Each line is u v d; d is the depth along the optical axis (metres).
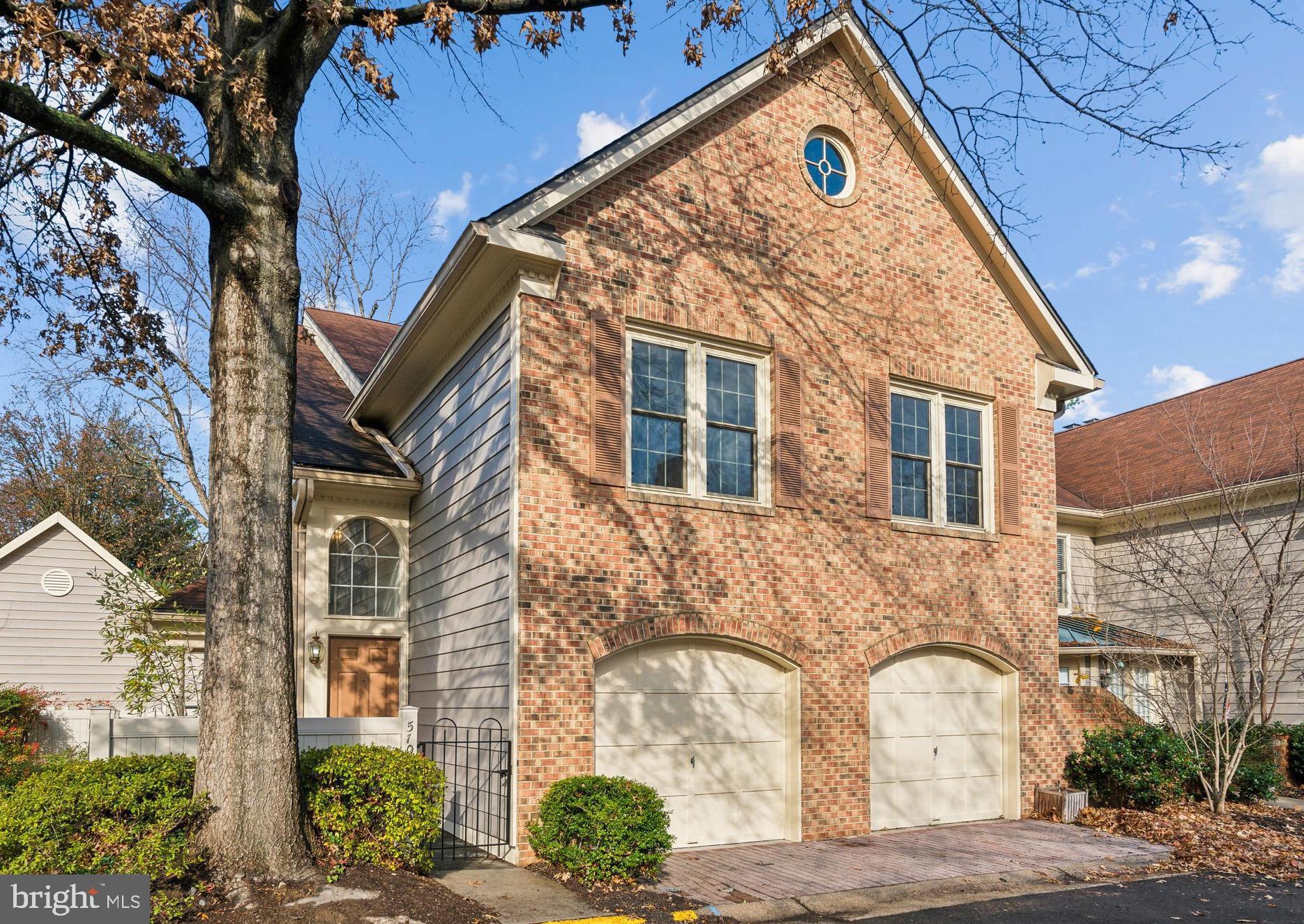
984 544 13.84
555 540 10.37
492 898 8.29
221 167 8.11
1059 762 14.10
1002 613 13.86
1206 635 19.33
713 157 12.18
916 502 13.55
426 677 13.60
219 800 7.29
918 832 12.38
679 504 11.23
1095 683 19.36
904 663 13.08
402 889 7.44
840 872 9.96
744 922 8.30
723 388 12.02
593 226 11.12
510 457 10.47
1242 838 12.00
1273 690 18.64
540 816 9.61
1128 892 9.67
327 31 8.42
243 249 7.99
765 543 11.79
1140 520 20.80
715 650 11.49
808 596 12.04
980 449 14.38
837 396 12.71
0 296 11.18
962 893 9.50
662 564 10.99
